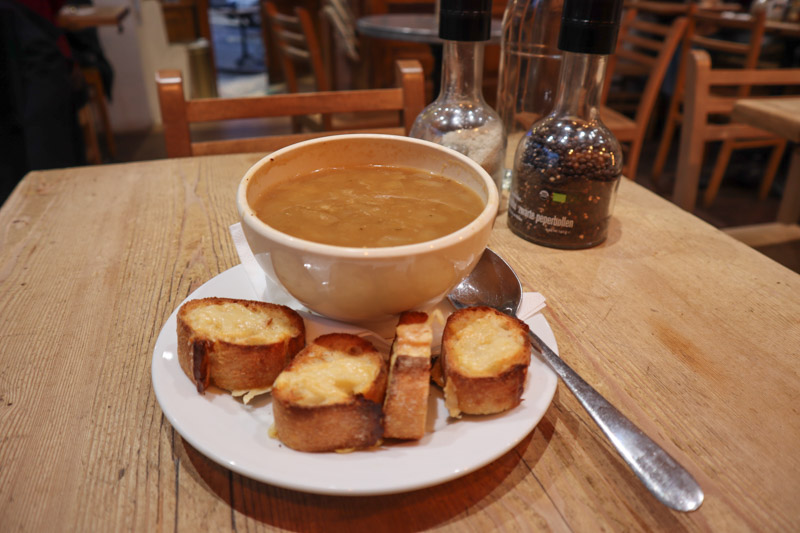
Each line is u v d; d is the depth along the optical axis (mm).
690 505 386
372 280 456
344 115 2689
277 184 615
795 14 3688
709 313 667
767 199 3377
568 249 810
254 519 410
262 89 5934
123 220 867
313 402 411
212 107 1177
